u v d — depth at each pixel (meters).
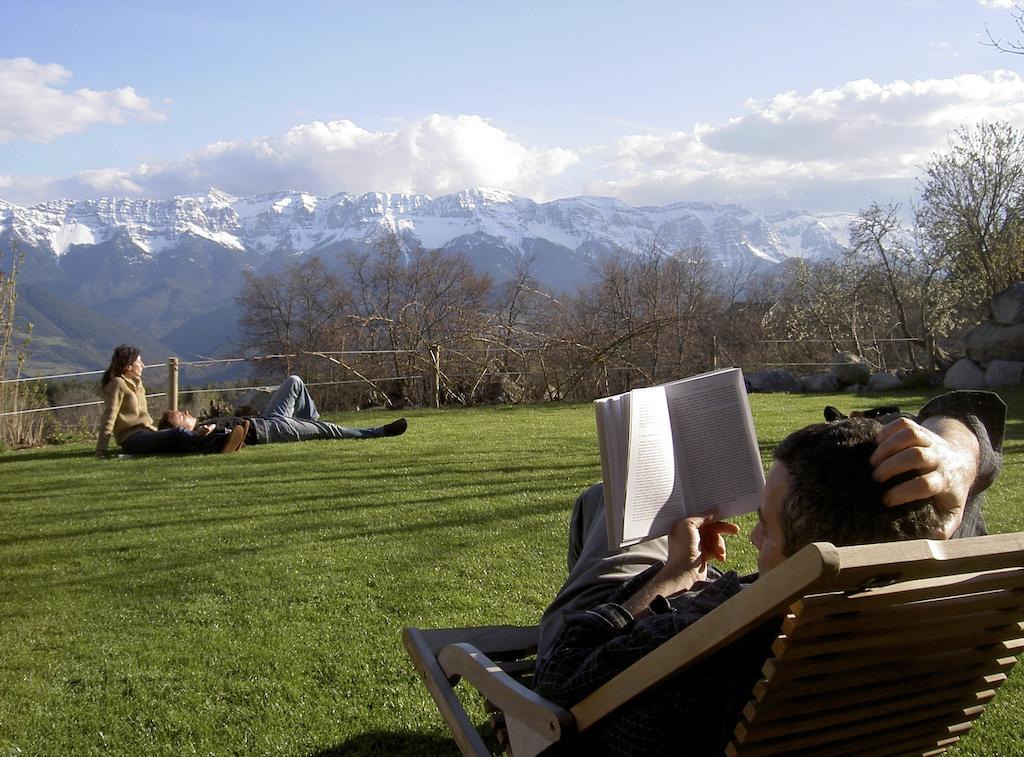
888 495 1.62
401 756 3.04
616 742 1.89
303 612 4.43
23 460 9.75
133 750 3.12
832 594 1.44
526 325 20.05
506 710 2.12
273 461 8.98
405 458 9.02
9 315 11.91
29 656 3.94
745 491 2.49
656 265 25.92
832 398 15.71
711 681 1.76
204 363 15.04
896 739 1.87
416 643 2.68
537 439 10.48
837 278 33.91
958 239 23.48
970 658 1.78
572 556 3.02
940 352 19.83
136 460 9.35
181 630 4.23
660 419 2.46
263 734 3.20
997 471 2.13
